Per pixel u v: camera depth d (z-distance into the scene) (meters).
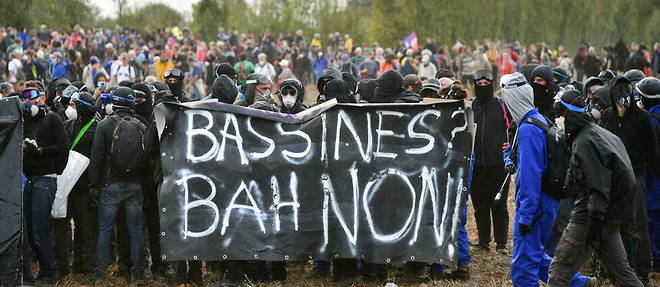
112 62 88.62
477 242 34.56
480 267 30.03
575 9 156.12
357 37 155.62
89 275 28.62
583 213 22.25
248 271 27.50
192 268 27.31
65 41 106.94
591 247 22.53
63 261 28.42
